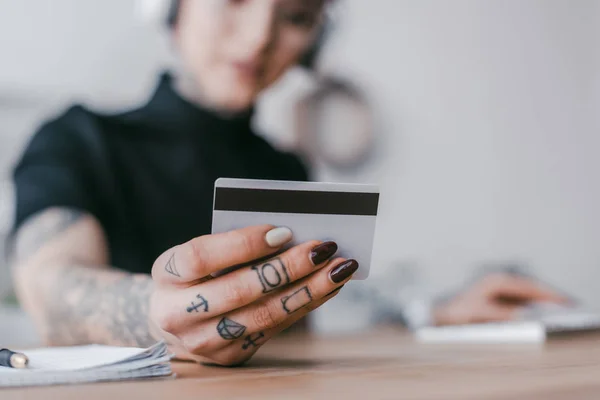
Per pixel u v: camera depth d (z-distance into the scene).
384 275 2.20
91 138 1.88
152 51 1.97
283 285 0.78
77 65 1.90
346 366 0.89
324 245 0.77
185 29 2.00
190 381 0.71
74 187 1.81
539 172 2.52
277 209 0.78
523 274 2.46
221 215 0.78
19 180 1.78
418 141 2.30
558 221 2.55
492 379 0.71
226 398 0.58
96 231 1.83
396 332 1.88
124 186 1.90
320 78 2.15
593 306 2.60
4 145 1.79
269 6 2.06
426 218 2.30
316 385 0.67
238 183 0.77
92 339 1.05
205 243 0.77
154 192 1.94
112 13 1.93
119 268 1.86
